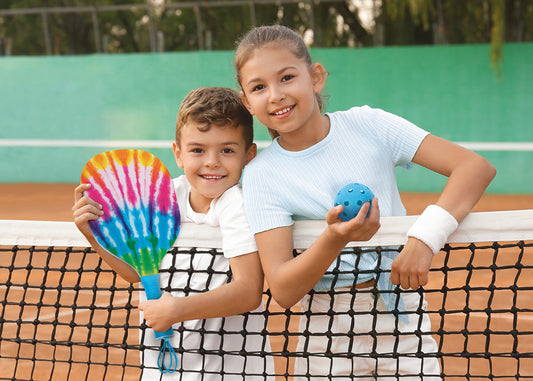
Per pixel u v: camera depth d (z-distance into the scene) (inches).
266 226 66.5
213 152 69.9
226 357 74.6
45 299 186.5
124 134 548.4
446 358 133.3
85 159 554.3
